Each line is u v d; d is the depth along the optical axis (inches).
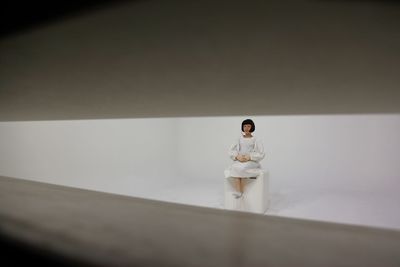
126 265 16.5
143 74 20.9
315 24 12.8
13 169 114.3
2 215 25.2
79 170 145.9
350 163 174.6
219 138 209.5
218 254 17.7
